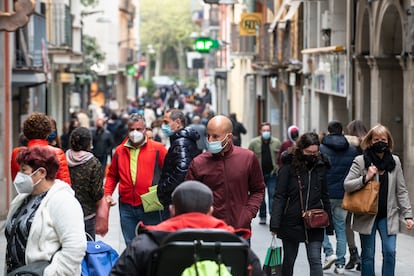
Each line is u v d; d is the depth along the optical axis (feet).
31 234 40.34
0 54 118.42
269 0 238.27
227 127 55.16
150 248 34.76
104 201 63.57
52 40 217.97
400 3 114.21
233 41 262.88
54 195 40.60
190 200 35.68
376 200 65.10
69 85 283.18
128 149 71.41
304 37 188.96
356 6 140.26
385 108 127.34
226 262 34.73
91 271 43.96
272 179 112.06
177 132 66.33
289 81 210.79
